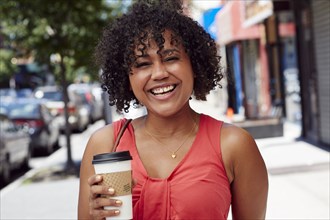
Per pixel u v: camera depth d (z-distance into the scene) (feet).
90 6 40.70
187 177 8.22
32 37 41.88
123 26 8.79
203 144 8.45
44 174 41.78
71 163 43.98
